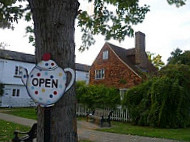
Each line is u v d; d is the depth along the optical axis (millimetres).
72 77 3059
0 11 6590
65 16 3174
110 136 10773
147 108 16125
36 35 3230
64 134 3000
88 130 12742
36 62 3170
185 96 15594
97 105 20562
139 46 28078
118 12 7383
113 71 28062
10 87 31734
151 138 10414
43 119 3064
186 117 15492
